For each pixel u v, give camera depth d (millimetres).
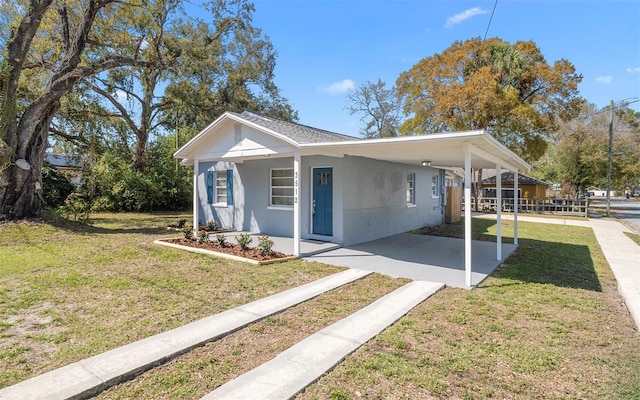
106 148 19422
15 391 2566
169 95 19797
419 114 21766
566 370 3125
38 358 3113
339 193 9227
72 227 10914
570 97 19344
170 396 2615
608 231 14258
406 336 3770
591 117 29609
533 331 3988
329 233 9555
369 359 3238
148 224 13867
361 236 9977
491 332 3930
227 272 6320
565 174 29359
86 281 5547
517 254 8773
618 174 27328
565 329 4051
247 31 22703
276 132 7801
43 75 13570
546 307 4793
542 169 42031
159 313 4277
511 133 21312
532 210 23719
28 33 10102
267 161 11125
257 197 11492
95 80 17344
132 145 21547
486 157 6746
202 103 20109
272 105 27141
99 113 18062
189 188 21688
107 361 3039
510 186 28094
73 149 18422
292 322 4113
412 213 13086
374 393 2707
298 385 2766
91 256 7355
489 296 5234
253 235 10859
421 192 13852
